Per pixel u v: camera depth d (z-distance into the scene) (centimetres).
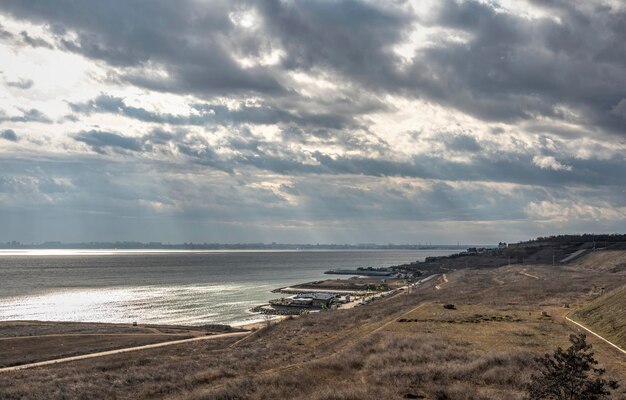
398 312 7706
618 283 9662
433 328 5062
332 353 4262
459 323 5381
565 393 2105
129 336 8575
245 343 6800
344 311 10525
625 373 3023
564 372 2086
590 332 4594
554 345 4050
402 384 2891
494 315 5916
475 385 2889
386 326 5303
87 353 6819
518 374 2989
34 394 3109
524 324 5216
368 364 3450
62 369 4928
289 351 4753
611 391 2472
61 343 7769
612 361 3403
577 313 5759
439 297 10506
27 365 5969
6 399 3014
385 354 3706
